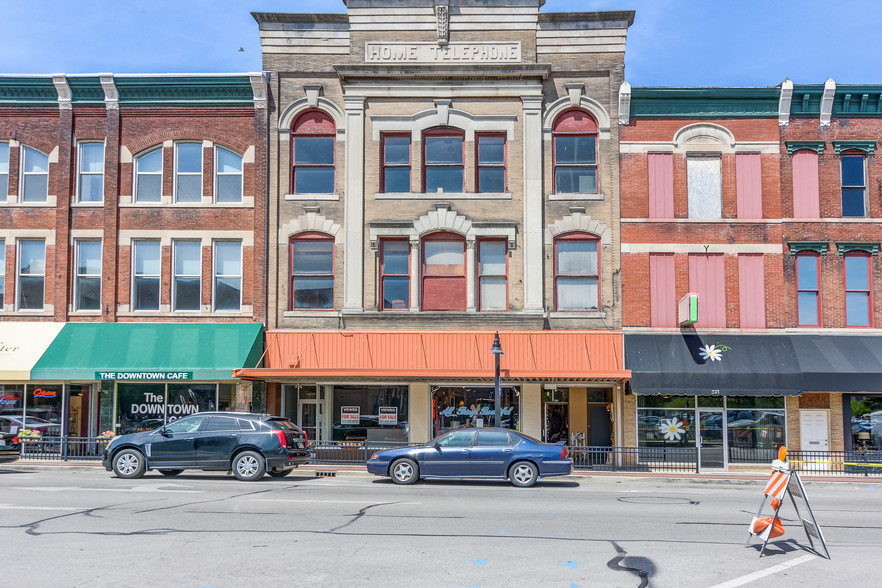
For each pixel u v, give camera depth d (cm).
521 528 1119
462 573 843
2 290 2467
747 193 2422
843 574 863
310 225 2450
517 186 2444
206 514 1212
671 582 820
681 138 2444
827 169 2423
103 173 2498
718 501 1499
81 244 2489
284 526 1109
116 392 2416
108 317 2427
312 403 2444
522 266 2409
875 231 2398
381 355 2355
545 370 2189
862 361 2248
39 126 2514
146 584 787
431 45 2484
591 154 2473
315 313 2423
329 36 2500
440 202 2436
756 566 898
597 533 1088
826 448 2319
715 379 2223
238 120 2500
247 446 1780
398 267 2461
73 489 1551
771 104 2439
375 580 810
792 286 2383
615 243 2402
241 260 2469
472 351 2345
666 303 2384
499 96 2462
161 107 2502
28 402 2411
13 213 2480
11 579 804
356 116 2469
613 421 2402
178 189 2502
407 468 1772
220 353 2308
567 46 2478
